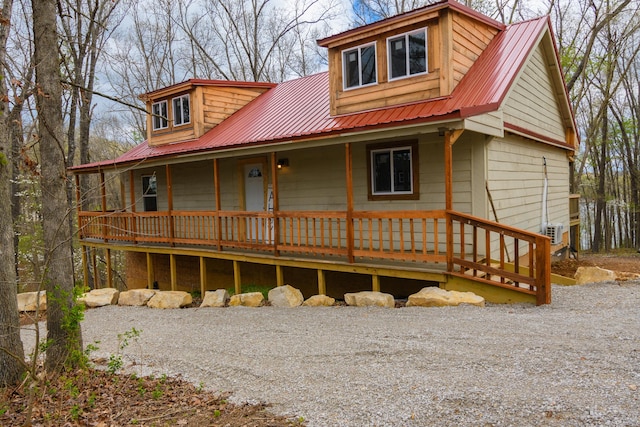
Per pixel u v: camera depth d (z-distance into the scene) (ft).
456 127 22.17
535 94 34.91
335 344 17.84
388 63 29.53
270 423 11.99
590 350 14.26
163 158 37.58
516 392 11.97
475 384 12.72
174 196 46.26
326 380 14.42
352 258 27.17
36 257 54.08
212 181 42.57
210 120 44.11
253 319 24.12
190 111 44.06
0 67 20.58
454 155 27.94
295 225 36.42
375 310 23.03
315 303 26.35
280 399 13.47
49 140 17.69
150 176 48.60
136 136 89.86
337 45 31.86
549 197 39.32
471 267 22.63
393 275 25.49
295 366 16.03
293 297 27.02
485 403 11.59
